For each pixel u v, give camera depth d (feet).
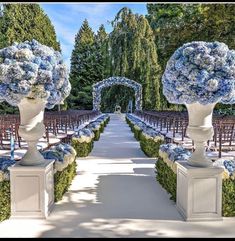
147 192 13.39
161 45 64.54
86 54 98.22
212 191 10.04
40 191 10.19
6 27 63.41
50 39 75.36
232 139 17.92
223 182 10.42
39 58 9.93
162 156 14.20
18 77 9.48
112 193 13.23
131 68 78.33
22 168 10.05
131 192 13.39
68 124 29.84
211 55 9.55
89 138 22.93
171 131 27.17
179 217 10.44
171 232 9.24
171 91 10.55
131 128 44.21
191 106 10.20
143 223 9.93
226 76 9.58
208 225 9.76
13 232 9.25
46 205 10.39
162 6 53.06
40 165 10.33
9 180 10.29
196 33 38.32
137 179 15.69
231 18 32.30
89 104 95.55
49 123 24.61
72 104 94.68
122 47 79.15
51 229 9.46
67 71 10.86
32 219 10.21
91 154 23.45
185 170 10.09
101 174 16.75
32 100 10.02
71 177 14.44
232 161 11.13
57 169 11.94
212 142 18.78
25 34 64.75
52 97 10.57
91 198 12.53
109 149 26.09
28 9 67.21
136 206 11.57
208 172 9.92
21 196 10.21
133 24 78.69
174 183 11.89
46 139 21.16
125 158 21.75
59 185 12.03
